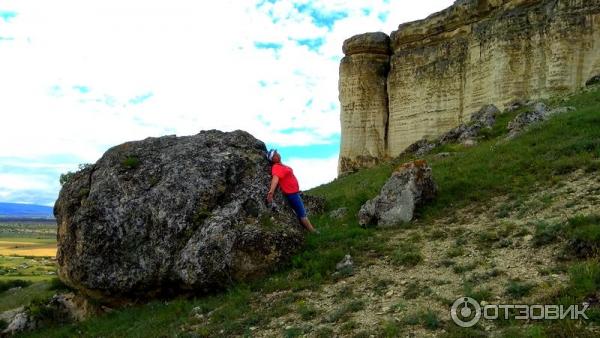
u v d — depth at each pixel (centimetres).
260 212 1175
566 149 1548
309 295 937
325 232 1295
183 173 1218
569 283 729
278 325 837
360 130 5091
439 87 4259
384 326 732
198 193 1184
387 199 1341
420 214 1330
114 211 1202
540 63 3269
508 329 655
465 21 4144
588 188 1184
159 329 953
